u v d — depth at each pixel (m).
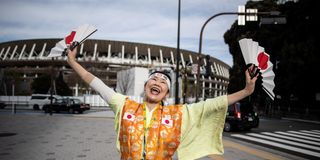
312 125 19.38
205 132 2.11
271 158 7.55
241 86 32.28
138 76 33.84
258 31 31.20
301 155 8.76
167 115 2.13
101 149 7.98
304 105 31.20
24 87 53.75
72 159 6.68
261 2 34.28
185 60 99.69
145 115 2.13
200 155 2.08
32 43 94.38
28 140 9.34
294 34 27.61
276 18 12.95
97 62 80.12
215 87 103.56
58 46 2.31
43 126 13.38
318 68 24.69
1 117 18.14
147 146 2.02
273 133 14.02
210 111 2.07
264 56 1.99
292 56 26.20
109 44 91.25
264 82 1.97
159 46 95.56
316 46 24.83
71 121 16.06
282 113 30.66
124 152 2.05
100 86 2.31
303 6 26.30
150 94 2.21
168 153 2.05
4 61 92.56
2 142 8.91
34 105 28.78
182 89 25.02
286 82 27.66
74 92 68.38
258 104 36.72
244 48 2.03
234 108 14.16
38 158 6.71
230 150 8.57
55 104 25.12
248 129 15.18
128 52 93.81
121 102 2.23
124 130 2.08
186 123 2.12
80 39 2.30
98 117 19.22
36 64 90.50
